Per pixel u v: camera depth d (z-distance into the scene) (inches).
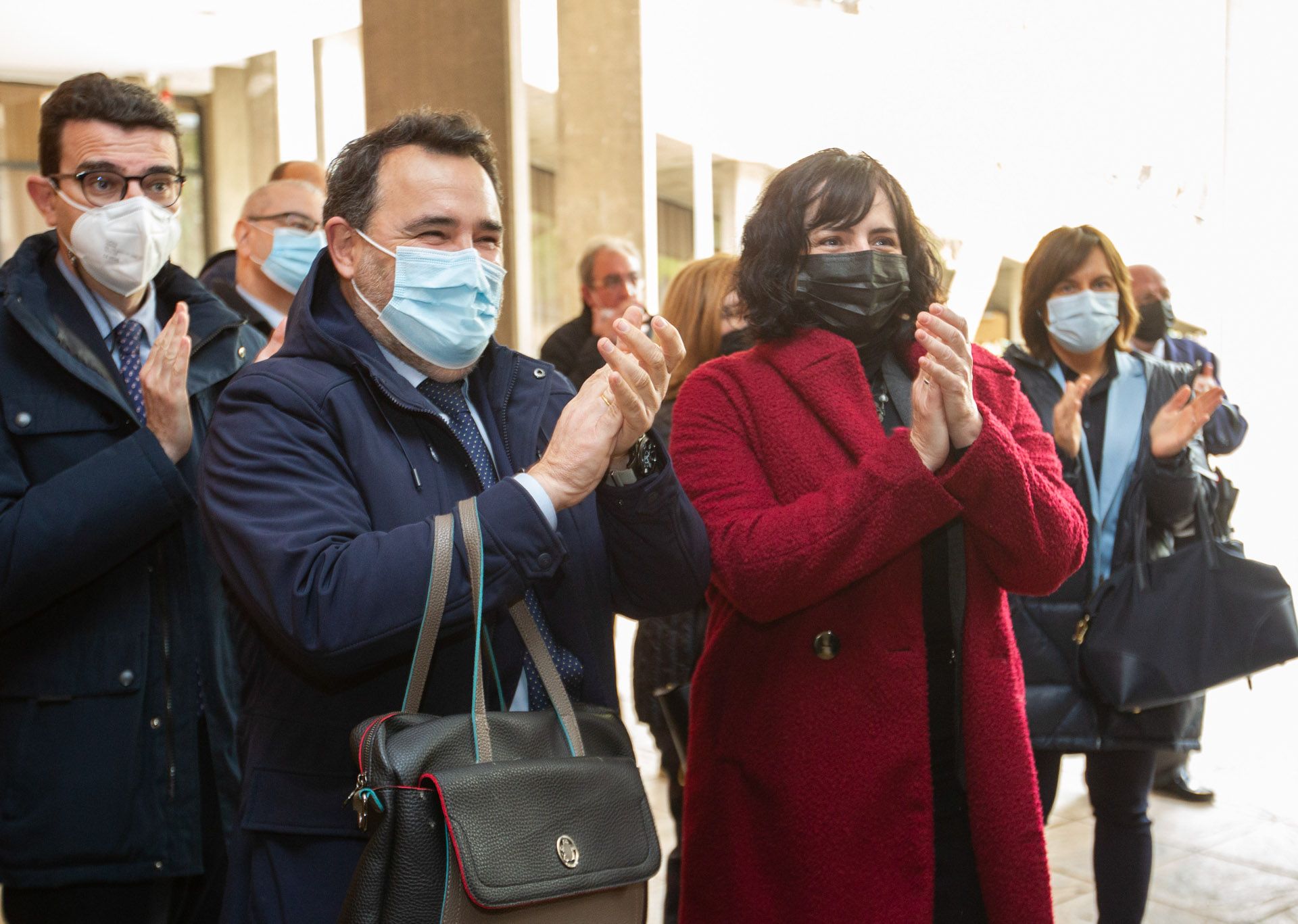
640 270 177.5
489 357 66.1
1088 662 98.4
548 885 48.9
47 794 74.2
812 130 305.0
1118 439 107.9
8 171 438.0
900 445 66.2
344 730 56.8
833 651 70.3
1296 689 221.8
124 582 76.9
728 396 75.1
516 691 59.7
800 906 69.1
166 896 79.0
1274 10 289.0
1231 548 100.5
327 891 55.5
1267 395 307.3
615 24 254.1
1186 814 157.5
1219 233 301.1
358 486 57.5
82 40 401.7
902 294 75.2
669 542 60.9
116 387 79.5
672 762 110.0
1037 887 67.9
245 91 452.4
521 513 53.0
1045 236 115.6
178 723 77.7
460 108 221.5
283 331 71.0
